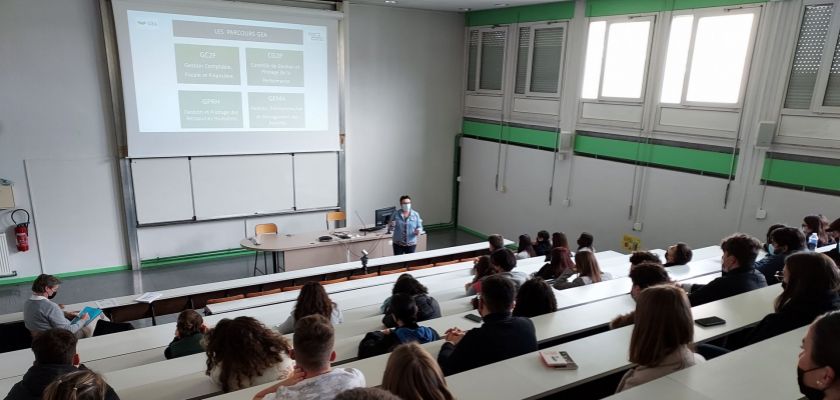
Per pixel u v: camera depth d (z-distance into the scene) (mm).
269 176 7777
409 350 1496
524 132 8266
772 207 5387
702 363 1933
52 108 6391
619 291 3566
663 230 6496
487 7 8266
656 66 6324
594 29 7027
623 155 6840
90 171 6746
